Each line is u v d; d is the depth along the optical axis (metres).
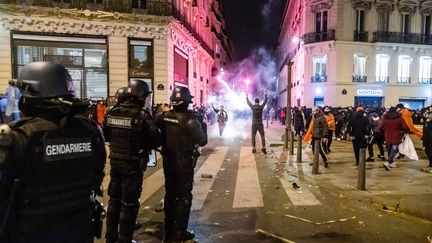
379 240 4.86
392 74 34.25
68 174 2.01
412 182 8.31
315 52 34.34
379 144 12.09
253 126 13.48
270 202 6.72
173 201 4.84
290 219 5.72
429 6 34.53
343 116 18.89
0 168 1.75
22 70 2.01
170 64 23.06
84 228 2.12
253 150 13.60
